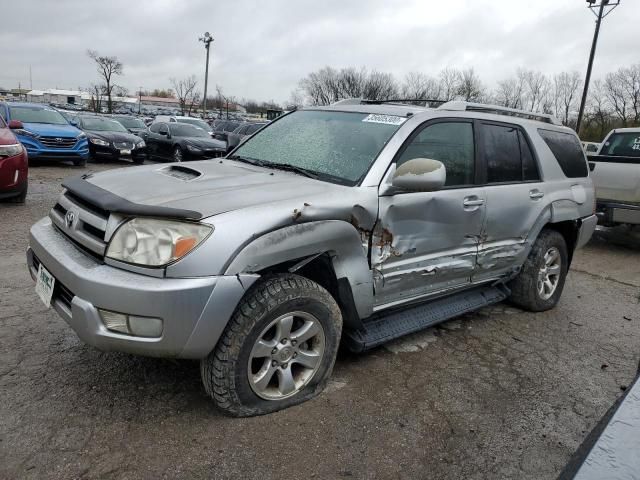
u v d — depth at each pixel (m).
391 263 3.19
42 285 2.86
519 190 4.10
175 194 2.73
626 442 1.41
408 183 2.95
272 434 2.67
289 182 3.08
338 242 2.85
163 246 2.39
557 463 2.64
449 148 3.61
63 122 13.41
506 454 2.68
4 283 4.45
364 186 3.03
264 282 2.68
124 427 2.63
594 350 4.05
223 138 20.08
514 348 3.98
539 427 2.94
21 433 2.52
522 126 4.34
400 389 3.22
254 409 2.76
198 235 2.42
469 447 2.72
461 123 3.76
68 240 2.88
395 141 3.27
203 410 2.81
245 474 2.38
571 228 4.92
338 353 3.64
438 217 3.41
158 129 17.30
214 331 2.46
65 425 2.61
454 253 3.62
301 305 2.77
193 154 15.77
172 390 2.98
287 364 2.84
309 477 2.39
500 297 4.33
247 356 2.63
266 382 2.76
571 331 4.42
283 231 2.61
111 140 15.22
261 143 3.97
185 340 2.41
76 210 2.82
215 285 2.40
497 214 3.89
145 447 2.50
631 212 7.20
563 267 4.87
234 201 2.65
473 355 3.80
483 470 2.55
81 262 2.58
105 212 2.61
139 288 2.33
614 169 7.36
